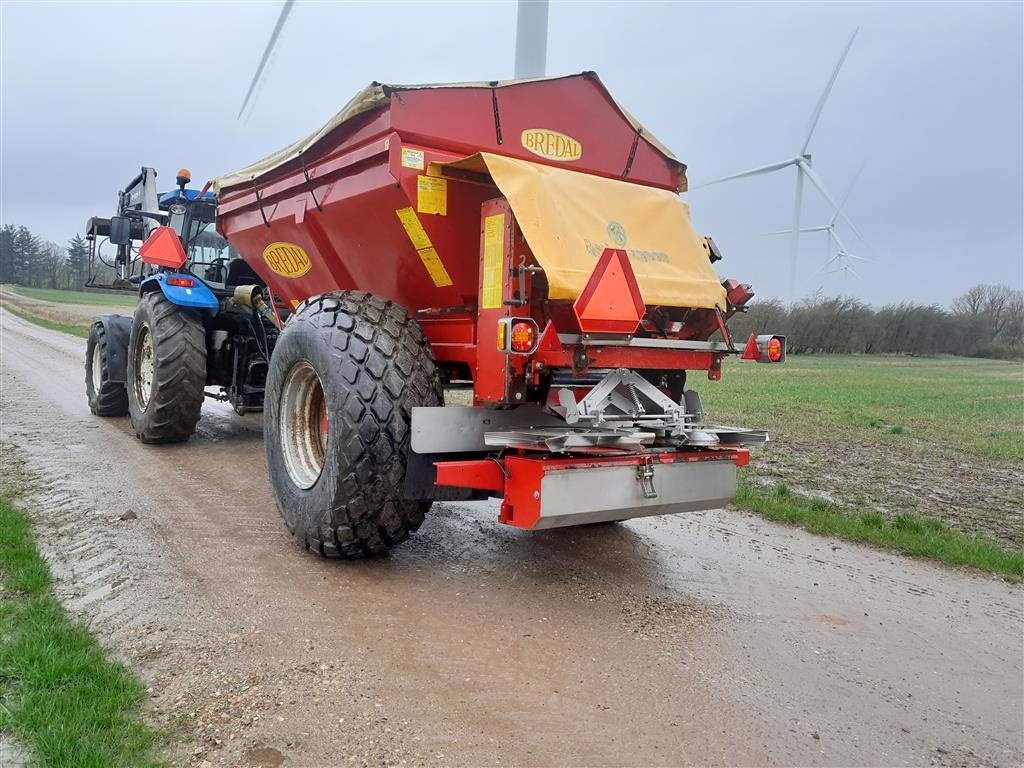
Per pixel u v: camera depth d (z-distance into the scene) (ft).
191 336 22.80
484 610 12.26
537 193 12.76
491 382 12.96
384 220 14.26
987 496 23.58
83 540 14.61
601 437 11.90
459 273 14.15
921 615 12.98
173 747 8.10
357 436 12.89
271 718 8.76
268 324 23.75
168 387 22.58
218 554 14.25
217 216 21.06
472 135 14.03
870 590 14.12
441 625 11.59
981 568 15.58
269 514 17.03
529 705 9.34
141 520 16.05
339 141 15.11
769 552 16.24
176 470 20.90
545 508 11.76
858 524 18.02
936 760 8.58
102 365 28.32
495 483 12.59
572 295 12.32
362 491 13.01
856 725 9.25
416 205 13.29
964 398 63.21
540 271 12.53
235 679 9.61
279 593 12.53
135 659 10.00
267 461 15.38
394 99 13.21
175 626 11.05
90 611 11.44
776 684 10.19
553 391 13.08
